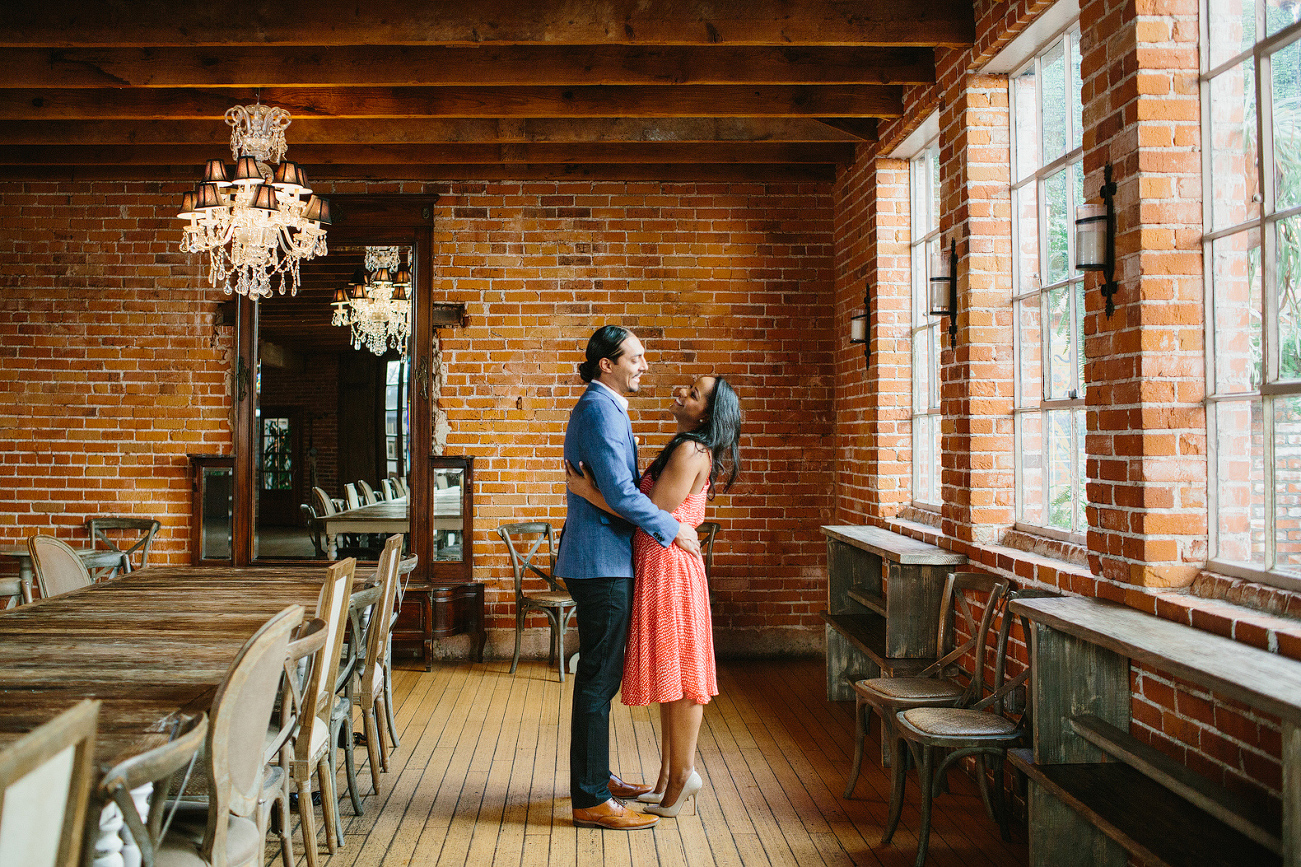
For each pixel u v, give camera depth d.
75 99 4.57
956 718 2.92
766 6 3.77
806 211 6.00
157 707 2.00
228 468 5.84
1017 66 3.72
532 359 5.91
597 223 5.94
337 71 4.18
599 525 3.17
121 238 5.89
